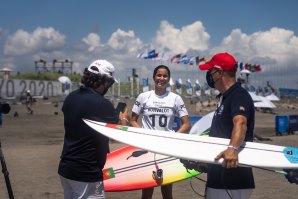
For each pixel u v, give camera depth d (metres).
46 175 7.76
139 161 4.79
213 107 36.22
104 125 3.15
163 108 4.70
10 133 16.19
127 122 4.09
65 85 53.62
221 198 3.17
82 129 3.10
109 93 48.44
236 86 3.19
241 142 2.95
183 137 3.49
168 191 4.88
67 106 3.21
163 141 3.39
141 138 3.38
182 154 3.16
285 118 16.53
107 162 4.81
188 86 51.25
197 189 6.79
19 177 7.57
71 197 3.25
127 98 51.16
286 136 15.61
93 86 3.27
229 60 3.19
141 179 4.63
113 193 6.47
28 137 14.82
